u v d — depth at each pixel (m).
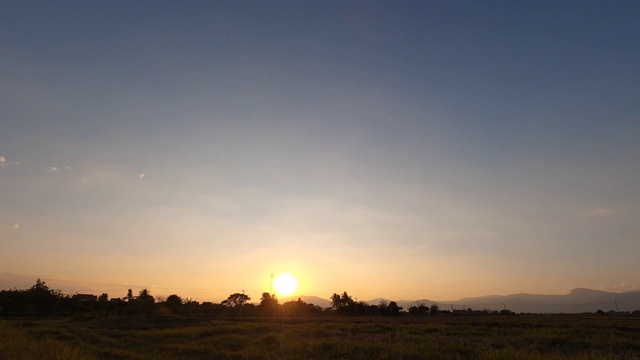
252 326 43.09
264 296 117.19
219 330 39.12
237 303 118.56
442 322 56.72
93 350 25.56
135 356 23.84
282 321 63.78
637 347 24.00
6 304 81.75
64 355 17.05
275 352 24.52
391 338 31.36
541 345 25.44
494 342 27.38
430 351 22.08
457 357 20.64
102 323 54.47
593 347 24.77
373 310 116.12
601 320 62.22
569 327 38.81
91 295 128.62
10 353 16.80
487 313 125.44
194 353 26.45
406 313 124.38
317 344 24.64
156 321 56.16
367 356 21.41
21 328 37.22
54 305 88.62
